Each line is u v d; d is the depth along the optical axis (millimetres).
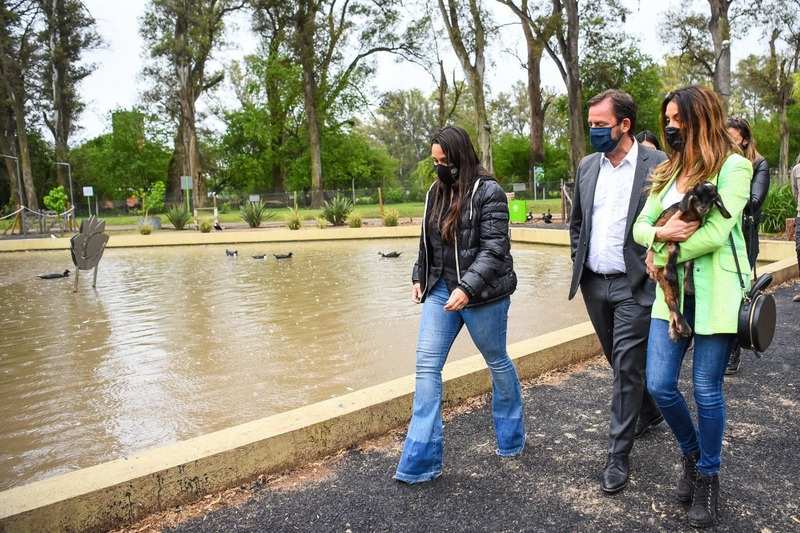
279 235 22031
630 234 2955
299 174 49500
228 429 3332
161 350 6852
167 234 23547
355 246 19484
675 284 2535
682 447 2781
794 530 2561
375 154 59875
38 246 21812
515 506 2861
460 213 3037
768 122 54719
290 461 3295
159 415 4855
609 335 3268
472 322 3127
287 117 49344
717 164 2482
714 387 2557
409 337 7004
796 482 2955
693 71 36688
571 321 7617
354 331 7391
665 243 2541
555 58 28828
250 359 6332
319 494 3031
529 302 8906
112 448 4305
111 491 2746
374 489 3066
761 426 3635
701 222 2447
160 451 3070
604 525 2672
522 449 3414
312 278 12180
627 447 2996
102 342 7348
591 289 3186
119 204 41719
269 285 11445
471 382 4277
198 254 18641
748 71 45844
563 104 45312
